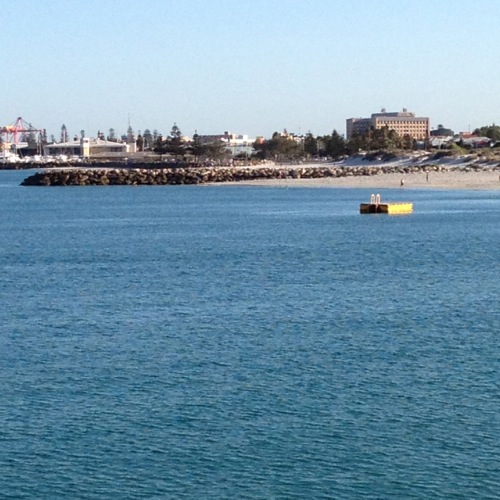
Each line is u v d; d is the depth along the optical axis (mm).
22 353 39625
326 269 67938
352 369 35969
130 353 39312
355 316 47562
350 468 25906
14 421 29953
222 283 61219
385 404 31297
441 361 37062
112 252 83062
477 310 48812
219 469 25969
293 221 112875
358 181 197250
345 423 29406
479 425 29078
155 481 25234
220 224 111500
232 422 29625
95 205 152250
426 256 75250
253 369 36188
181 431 28859
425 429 28781
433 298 53219
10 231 107875
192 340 41875
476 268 67062
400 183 185500
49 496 24438
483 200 140500
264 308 50469
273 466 26125
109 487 24906
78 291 58531
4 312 50375
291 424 29359
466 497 24188
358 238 91062
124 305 52344
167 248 85625
